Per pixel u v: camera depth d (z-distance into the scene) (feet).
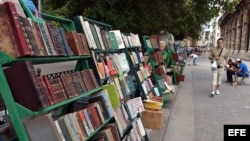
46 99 8.04
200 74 60.85
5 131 8.38
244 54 141.18
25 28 7.67
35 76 7.73
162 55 34.32
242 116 25.81
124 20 34.94
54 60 9.67
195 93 37.01
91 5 35.65
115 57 16.58
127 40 20.80
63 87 9.34
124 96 16.26
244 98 34.35
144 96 21.81
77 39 11.37
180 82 46.57
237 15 178.70
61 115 9.51
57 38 9.56
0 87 7.13
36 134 7.53
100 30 14.83
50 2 40.32
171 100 30.32
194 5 44.01
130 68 20.80
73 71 11.12
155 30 41.45
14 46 7.30
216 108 28.81
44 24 8.95
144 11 36.68
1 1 7.76
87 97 12.02
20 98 7.45
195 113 26.66
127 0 34.73
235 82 46.19
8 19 7.32
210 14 45.16
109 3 33.73
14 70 7.43
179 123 23.43
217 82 36.63
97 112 11.35
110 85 13.60
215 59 35.73
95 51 13.42
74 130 9.18
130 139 14.97
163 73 30.91
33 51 7.74
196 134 20.70
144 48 30.53
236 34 175.52
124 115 14.98
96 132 11.05
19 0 8.70
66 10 37.09
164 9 38.88
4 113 9.19
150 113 20.86
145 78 24.03
